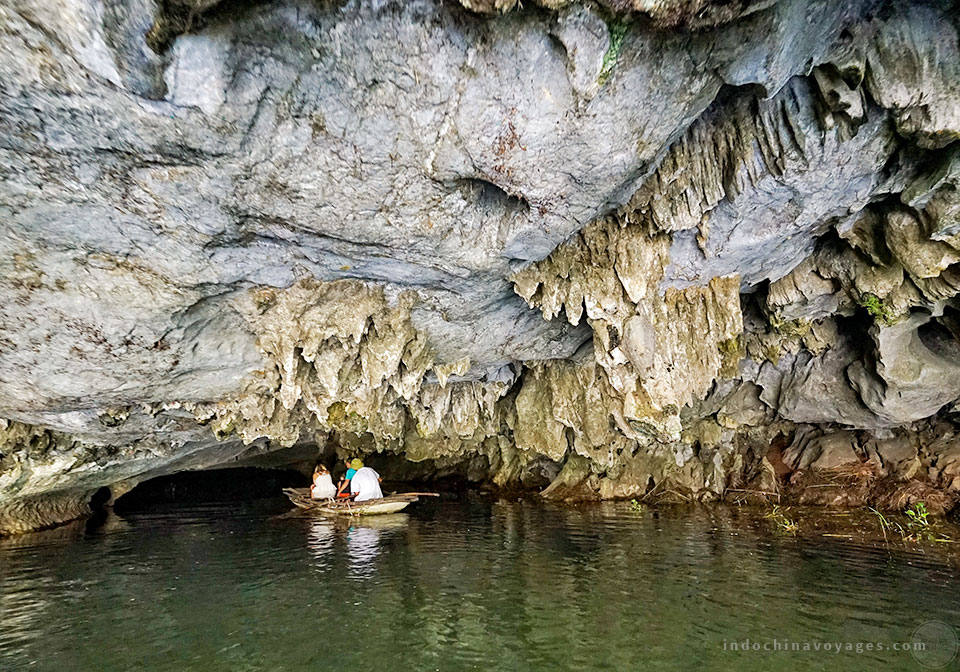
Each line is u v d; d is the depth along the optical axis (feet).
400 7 10.27
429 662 13.04
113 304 16.35
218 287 17.13
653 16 10.42
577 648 13.65
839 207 17.60
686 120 13.69
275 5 9.91
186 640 14.20
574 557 21.36
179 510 34.47
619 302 19.31
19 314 16.05
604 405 29.86
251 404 23.43
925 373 24.77
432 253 16.84
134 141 11.94
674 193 16.70
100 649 13.71
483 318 22.53
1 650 13.65
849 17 12.24
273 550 23.08
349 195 14.14
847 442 32.42
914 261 17.58
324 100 11.85
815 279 21.62
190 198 13.75
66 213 13.64
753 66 12.25
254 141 12.41
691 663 12.88
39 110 10.92
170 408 22.75
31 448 23.38
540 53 11.25
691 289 21.01
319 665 12.91
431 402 31.17
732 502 32.65
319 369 21.49
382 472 47.75
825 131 14.48
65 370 18.28
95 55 9.77
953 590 17.11
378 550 22.88
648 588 17.65
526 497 37.04
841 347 28.27
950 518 26.43
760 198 16.79
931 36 12.62
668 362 21.38
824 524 26.45
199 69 10.53
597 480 35.63
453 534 25.88
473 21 10.62
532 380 32.99
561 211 15.64
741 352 22.22
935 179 15.11
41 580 19.10
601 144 13.39
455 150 13.24
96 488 31.58
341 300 19.01
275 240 15.87
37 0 8.89
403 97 11.94
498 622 15.19
